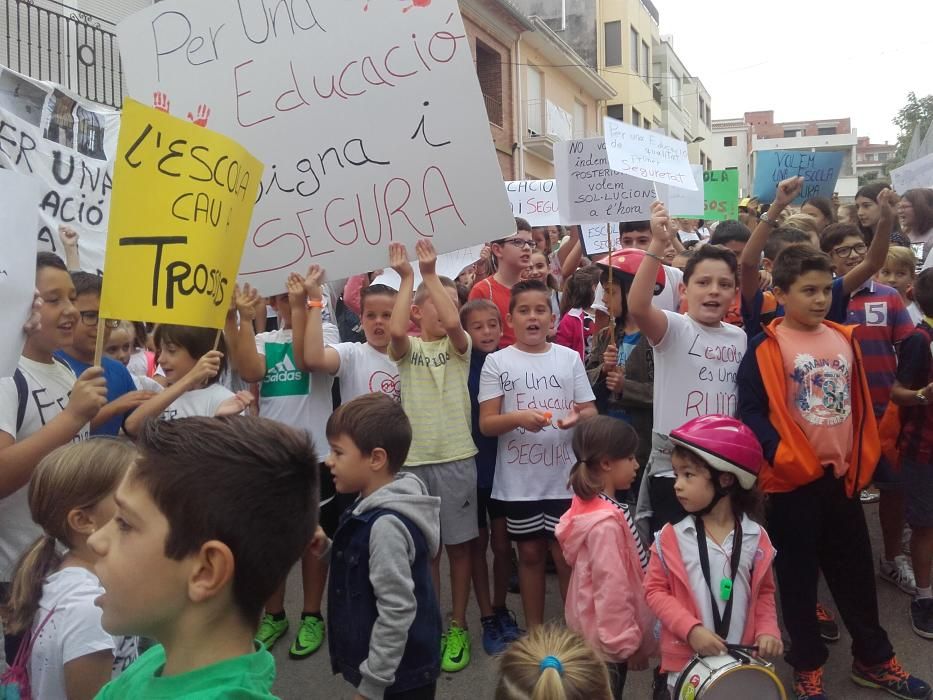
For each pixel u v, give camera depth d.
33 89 5.71
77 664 1.99
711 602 2.77
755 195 7.47
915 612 3.86
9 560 2.62
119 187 2.42
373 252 3.55
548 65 24.30
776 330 3.42
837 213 7.52
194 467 1.27
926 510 3.80
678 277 5.15
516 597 4.55
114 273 2.43
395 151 3.50
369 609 2.64
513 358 4.06
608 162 4.71
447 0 3.44
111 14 10.11
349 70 3.50
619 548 2.90
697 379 3.60
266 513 1.30
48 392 2.82
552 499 3.84
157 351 3.71
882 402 4.37
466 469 3.91
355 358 4.22
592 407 4.03
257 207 3.57
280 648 3.98
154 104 3.58
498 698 1.91
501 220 3.47
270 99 3.53
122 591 1.27
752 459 2.82
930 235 5.79
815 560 3.29
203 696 1.23
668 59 37.94
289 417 4.17
